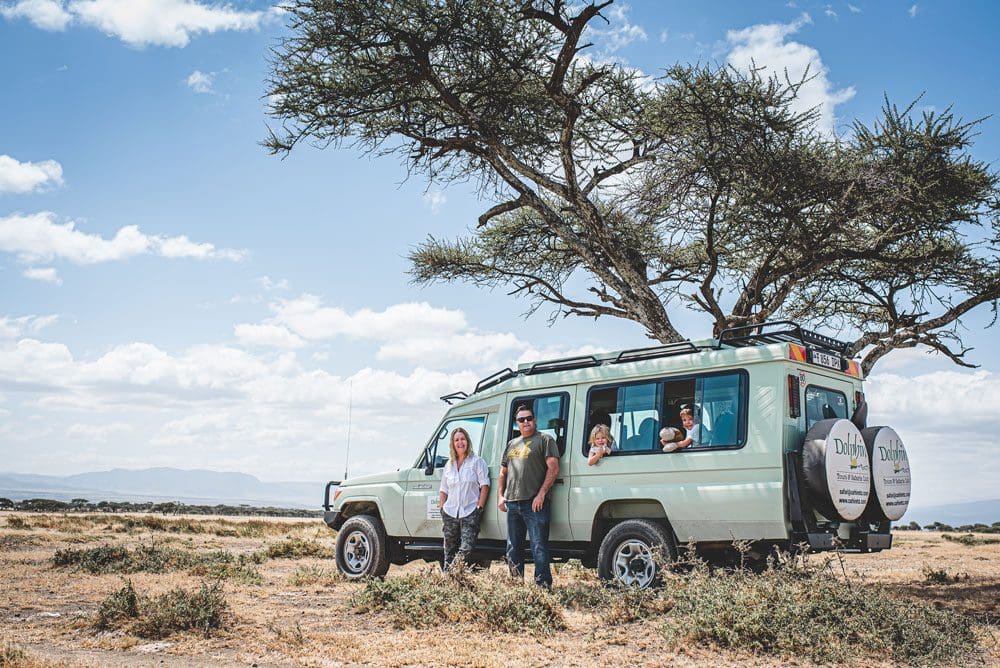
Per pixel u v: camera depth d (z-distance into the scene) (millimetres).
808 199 15117
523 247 20250
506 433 10680
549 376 10422
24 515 37750
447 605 7852
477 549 10664
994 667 6004
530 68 16000
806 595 7031
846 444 8398
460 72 16234
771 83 15016
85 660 6074
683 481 8789
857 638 6500
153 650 6555
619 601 7777
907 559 17875
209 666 6020
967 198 14977
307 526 34531
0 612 8469
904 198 14594
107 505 68562
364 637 7059
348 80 15797
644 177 15891
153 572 12219
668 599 7805
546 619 7395
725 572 7949
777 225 15336
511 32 15461
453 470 10500
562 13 15289
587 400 9922
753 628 6465
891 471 9000
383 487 11914
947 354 17266
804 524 8047
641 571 8891
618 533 9031
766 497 8125
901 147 14602
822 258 16375
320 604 9141
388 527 11758
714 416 8766
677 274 20312
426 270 20812
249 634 7160
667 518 8961
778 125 14922
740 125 14930
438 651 6449
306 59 15391
